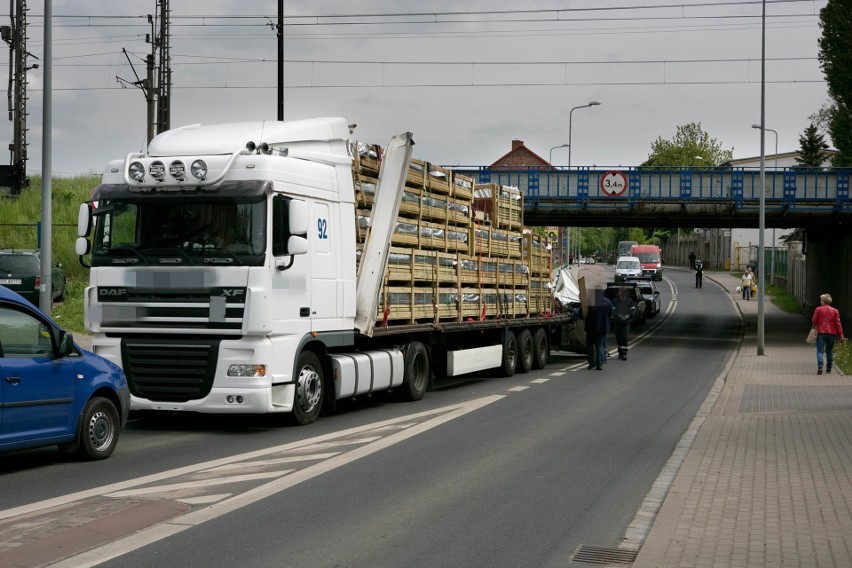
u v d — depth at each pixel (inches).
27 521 282.5
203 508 307.4
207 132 502.3
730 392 744.3
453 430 499.5
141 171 476.7
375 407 597.0
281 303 476.1
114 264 481.4
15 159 1678.2
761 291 1192.8
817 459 416.2
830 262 1905.8
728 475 375.9
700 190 1615.4
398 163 572.1
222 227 469.7
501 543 273.4
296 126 511.2
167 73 1562.5
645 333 1635.1
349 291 538.0
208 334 470.3
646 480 374.0
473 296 725.9
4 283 1107.9
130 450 424.8
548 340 938.1
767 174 1605.6
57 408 373.1
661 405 644.7
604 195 1631.4
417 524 293.6
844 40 2102.6
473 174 1638.8
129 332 480.4
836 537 273.3
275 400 479.5
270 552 255.8
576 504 328.5
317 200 507.8
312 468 382.0
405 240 597.0
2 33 1672.0
